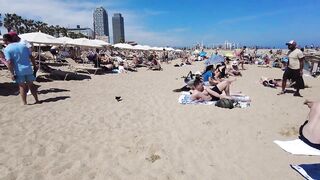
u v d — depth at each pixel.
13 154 5.20
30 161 4.95
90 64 26.05
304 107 9.06
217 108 8.65
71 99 9.89
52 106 8.75
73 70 19.78
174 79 17.09
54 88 12.19
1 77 14.39
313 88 13.54
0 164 4.81
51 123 7.01
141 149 5.52
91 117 7.64
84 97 10.34
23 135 6.12
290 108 8.88
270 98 10.56
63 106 8.78
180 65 30.16
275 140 5.99
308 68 21.53
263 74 20.48
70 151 5.39
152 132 6.50
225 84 9.62
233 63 19.41
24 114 7.73
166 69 25.11
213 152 5.43
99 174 4.59
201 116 7.80
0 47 15.95
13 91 10.99
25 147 5.50
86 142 5.83
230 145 5.75
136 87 13.31
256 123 7.16
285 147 5.59
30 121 7.12
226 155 5.30
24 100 8.78
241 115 7.89
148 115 7.96
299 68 10.91
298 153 5.35
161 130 6.66
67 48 32.94
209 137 6.19
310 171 4.62
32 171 4.61
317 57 21.91
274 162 5.01
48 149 5.44
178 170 4.73
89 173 4.60
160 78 17.56
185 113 8.14
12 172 4.55
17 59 8.44
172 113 8.18
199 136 6.25
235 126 6.91
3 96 10.02
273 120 7.46
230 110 8.45
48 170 4.66
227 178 4.49
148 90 12.39
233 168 4.80
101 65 20.67
